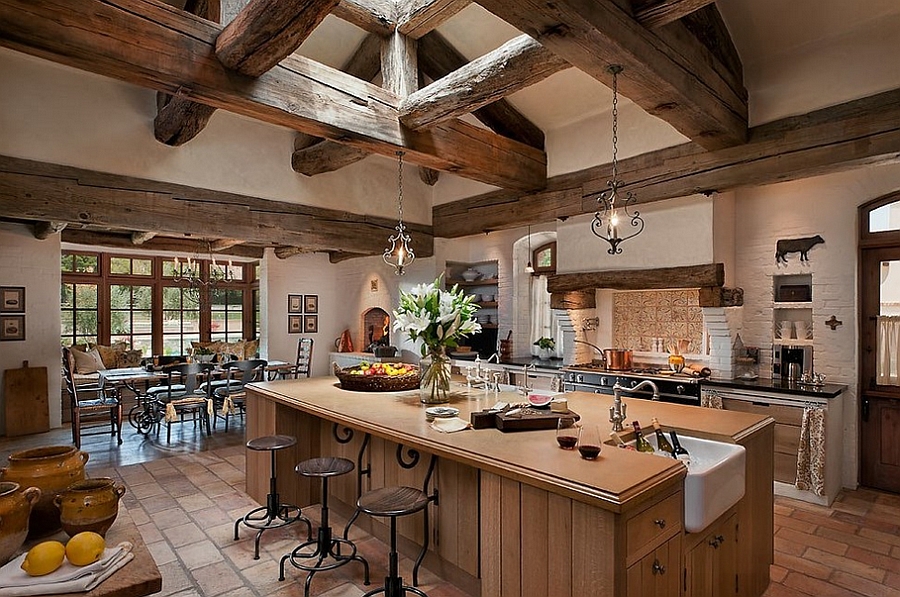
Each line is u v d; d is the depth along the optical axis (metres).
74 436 5.63
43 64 4.13
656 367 5.55
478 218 6.30
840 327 4.51
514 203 5.85
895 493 4.31
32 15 2.40
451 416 3.04
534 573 2.10
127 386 6.57
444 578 2.99
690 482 2.17
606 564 1.83
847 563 3.15
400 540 3.30
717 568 2.41
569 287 5.55
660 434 2.69
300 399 3.66
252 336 9.40
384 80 4.24
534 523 2.10
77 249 7.73
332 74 3.63
